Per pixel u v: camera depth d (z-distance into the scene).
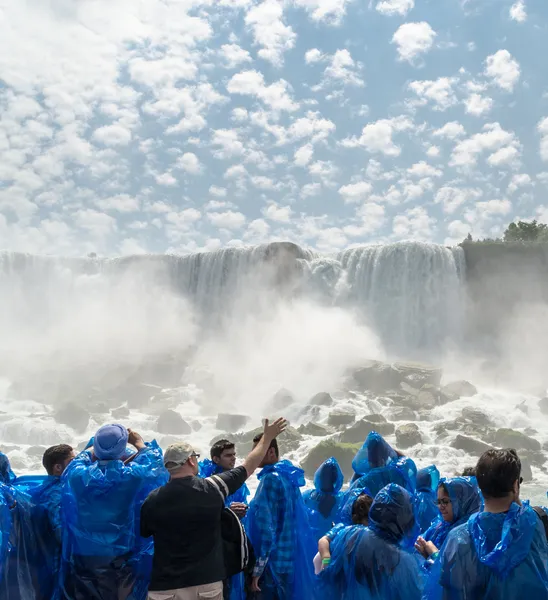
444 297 36.25
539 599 3.44
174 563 3.96
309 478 17.48
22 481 4.84
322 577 4.30
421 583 4.01
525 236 66.25
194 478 4.07
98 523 4.22
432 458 19.48
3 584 4.33
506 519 3.53
